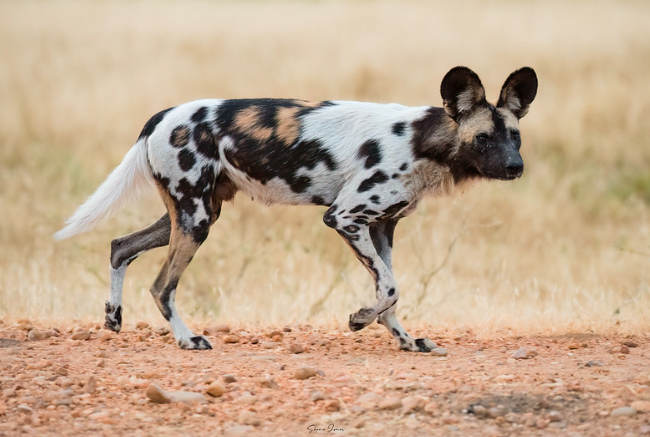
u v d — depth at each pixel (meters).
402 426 14.05
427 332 23.14
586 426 13.91
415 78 57.75
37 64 60.16
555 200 42.72
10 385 16.16
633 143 50.22
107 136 49.88
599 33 67.38
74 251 33.41
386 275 19.95
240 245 31.61
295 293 28.55
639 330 22.72
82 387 16.22
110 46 64.81
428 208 39.56
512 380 16.30
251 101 20.81
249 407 15.05
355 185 19.84
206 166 20.41
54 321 24.08
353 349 20.56
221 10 74.69
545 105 53.78
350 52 61.75
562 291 29.45
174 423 14.36
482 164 19.47
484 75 58.53
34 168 44.91
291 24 70.19
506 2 80.44
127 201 21.41
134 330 23.12
